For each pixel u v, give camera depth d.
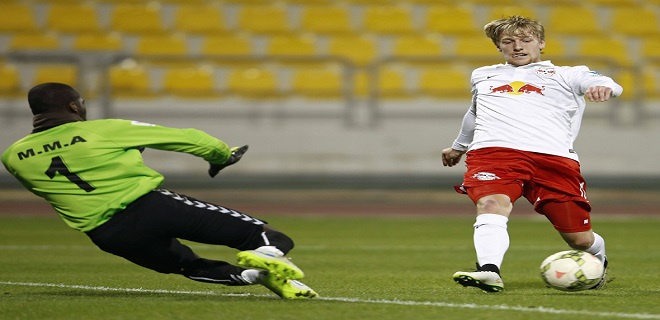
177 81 73.38
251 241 18.53
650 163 69.25
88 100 65.62
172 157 66.81
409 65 75.19
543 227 50.47
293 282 19.67
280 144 68.06
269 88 73.38
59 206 18.69
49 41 74.62
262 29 78.00
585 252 20.81
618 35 80.62
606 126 69.38
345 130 68.38
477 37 78.31
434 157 68.44
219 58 67.25
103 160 18.47
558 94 22.00
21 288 23.34
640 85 69.56
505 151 21.45
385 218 56.28
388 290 23.00
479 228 20.89
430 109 68.94
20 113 67.44
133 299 20.00
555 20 81.19
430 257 34.78
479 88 22.64
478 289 22.92
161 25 77.31
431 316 17.12
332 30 78.62
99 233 18.48
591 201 68.62
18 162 18.81
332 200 68.25
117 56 65.31
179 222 18.36
